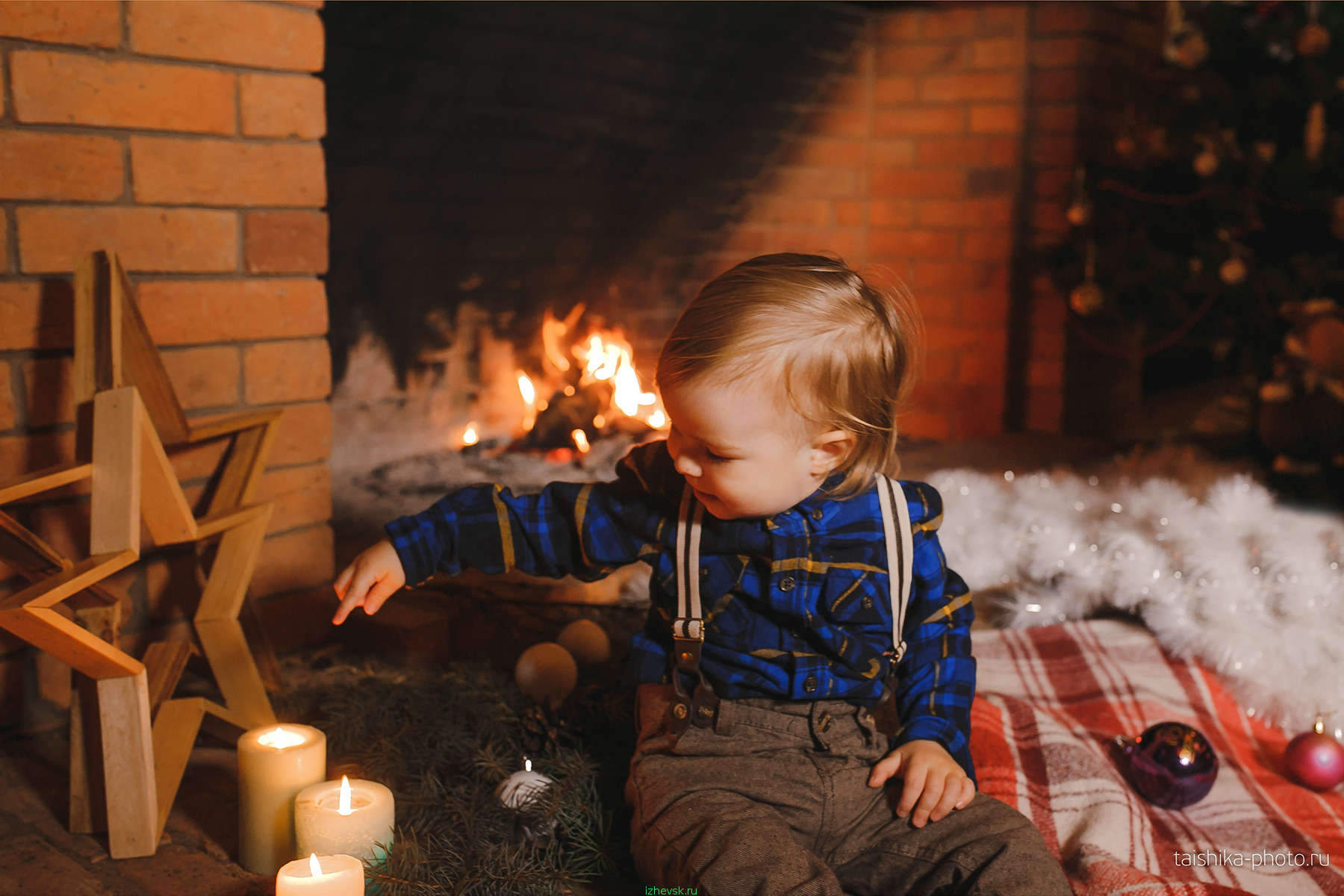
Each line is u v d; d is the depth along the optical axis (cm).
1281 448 355
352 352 350
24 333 178
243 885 140
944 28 471
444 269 372
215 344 202
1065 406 475
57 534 185
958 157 474
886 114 490
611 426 389
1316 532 223
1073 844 150
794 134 477
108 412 150
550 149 396
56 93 177
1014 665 207
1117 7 457
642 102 419
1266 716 197
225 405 205
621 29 405
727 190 458
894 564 138
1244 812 166
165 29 189
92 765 152
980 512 256
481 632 215
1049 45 453
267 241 207
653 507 141
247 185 203
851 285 128
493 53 368
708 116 444
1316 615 203
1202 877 146
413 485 335
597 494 144
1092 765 167
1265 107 355
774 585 134
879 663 139
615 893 139
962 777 133
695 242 452
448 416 380
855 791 134
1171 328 414
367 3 334
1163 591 213
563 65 392
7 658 179
